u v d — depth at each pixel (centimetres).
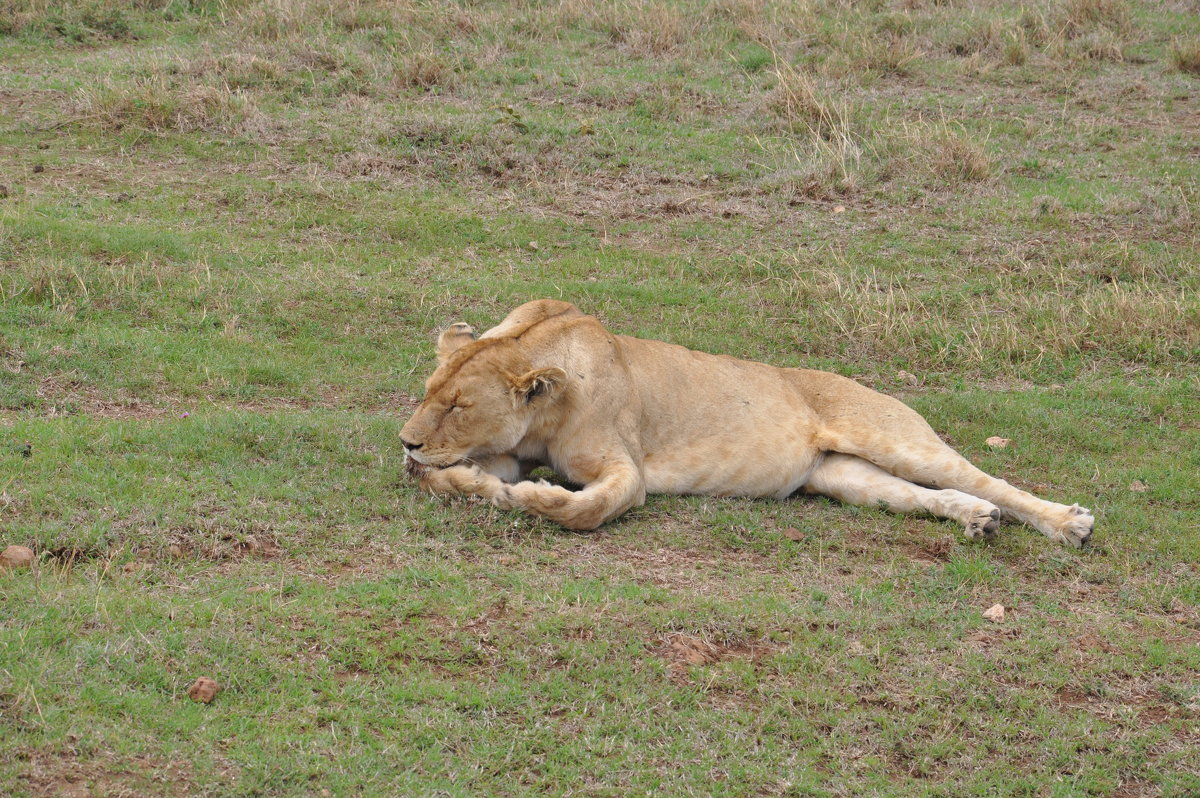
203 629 741
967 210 1941
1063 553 999
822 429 1090
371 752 659
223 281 1501
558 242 1794
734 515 1013
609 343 1014
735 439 1057
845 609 870
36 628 714
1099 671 823
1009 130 2259
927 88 2472
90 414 1114
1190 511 1121
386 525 923
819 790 680
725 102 2344
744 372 1098
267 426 1084
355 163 1962
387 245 1723
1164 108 2375
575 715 717
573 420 984
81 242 1545
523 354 985
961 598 909
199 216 1742
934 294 1670
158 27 2614
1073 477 1193
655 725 716
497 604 818
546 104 2278
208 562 847
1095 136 2239
